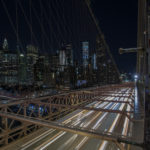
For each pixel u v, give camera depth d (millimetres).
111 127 9883
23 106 10734
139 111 7363
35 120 4441
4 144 7691
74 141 7922
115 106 18766
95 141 7785
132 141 2561
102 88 36906
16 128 8430
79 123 11062
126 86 50062
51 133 9125
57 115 12500
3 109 8734
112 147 6969
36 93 36812
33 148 7160
